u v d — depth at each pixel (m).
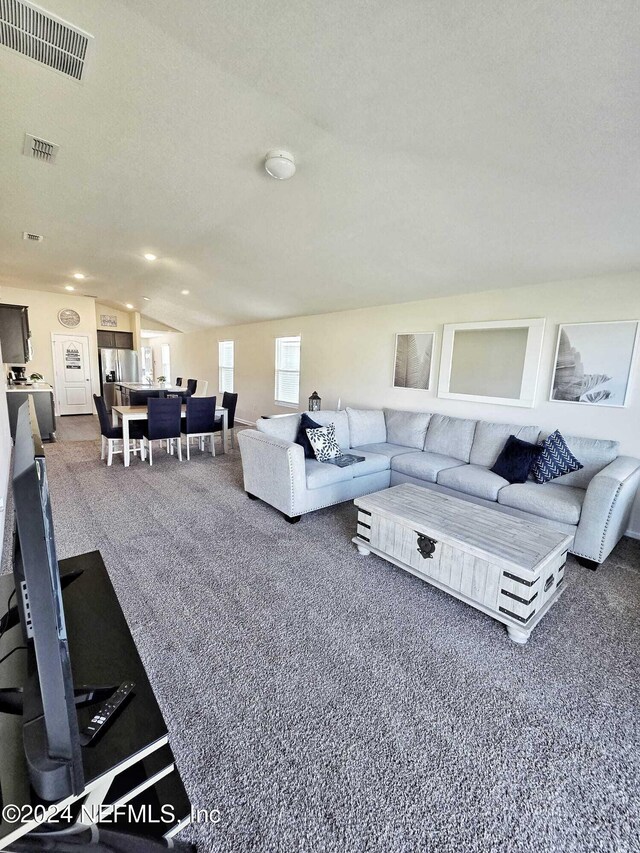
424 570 2.28
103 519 3.18
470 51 1.47
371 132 2.04
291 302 5.49
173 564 2.52
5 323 5.82
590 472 2.98
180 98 1.98
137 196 3.08
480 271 3.42
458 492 3.34
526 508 2.87
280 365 6.74
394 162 2.26
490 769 1.25
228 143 2.32
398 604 2.15
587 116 1.65
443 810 1.13
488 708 1.49
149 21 1.55
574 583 2.41
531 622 1.87
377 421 4.52
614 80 1.46
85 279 6.41
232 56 1.68
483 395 3.91
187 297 6.73
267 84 1.82
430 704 1.50
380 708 1.48
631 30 1.28
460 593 2.10
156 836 0.94
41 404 5.91
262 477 3.45
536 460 3.16
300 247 3.70
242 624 1.95
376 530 2.57
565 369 3.32
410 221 2.88
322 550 2.76
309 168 2.47
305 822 1.10
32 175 2.79
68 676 0.85
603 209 2.27
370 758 1.28
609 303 3.07
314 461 3.60
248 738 1.34
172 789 1.08
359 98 1.81
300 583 2.34
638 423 2.97
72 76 1.85
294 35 1.53
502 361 3.73
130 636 1.16
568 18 1.29
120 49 1.69
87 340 8.46
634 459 2.94
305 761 1.27
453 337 4.11
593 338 3.15
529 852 1.04
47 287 7.38
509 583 1.88
